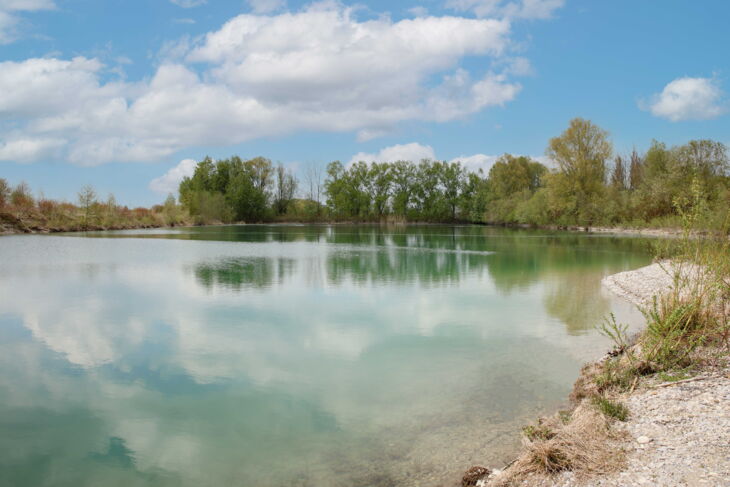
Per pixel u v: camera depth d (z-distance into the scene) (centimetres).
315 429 678
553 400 750
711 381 678
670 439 515
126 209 6962
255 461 595
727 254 840
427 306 1512
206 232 6072
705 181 4719
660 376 726
